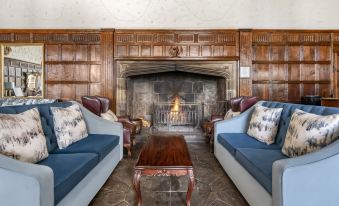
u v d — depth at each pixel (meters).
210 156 3.52
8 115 1.61
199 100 5.43
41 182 1.18
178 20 5.02
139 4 4.98
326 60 5.07
